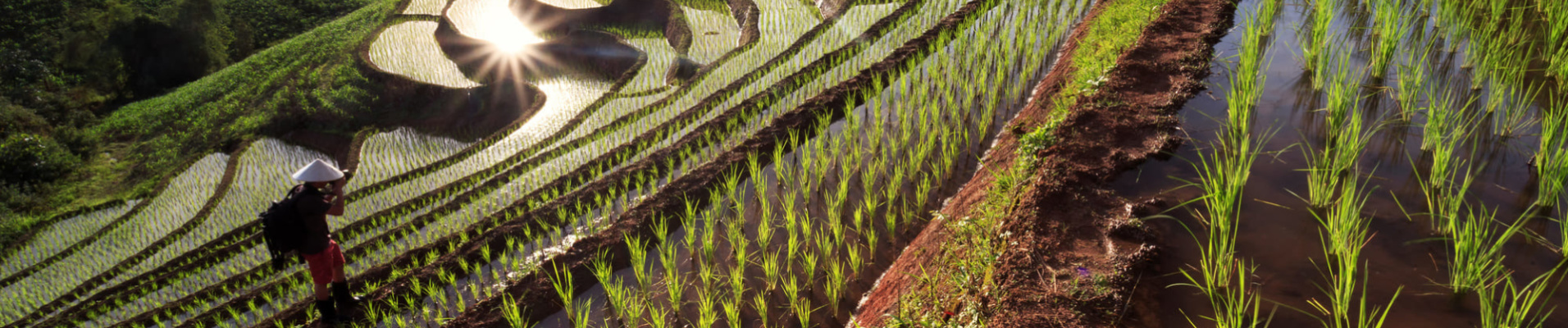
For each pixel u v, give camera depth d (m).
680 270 6.47
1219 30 9.73
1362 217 5.01
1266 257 4.68
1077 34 11.08
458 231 7.99
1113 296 4.37
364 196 10.64
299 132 17.19
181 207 13.36
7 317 9.98
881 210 7.00
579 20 21.61
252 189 13.90
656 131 10.23
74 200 16.55
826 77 11.45
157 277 8.94
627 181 8.46
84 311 8.52
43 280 11.06
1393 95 7.02
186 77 27.81
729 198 7.69
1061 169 5.95
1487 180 5.36
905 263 5.75
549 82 17.47
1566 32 7.49
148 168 17.50
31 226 14.31
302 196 5.51
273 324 6.36
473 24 22.97
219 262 8.98
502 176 9.63
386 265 7.31
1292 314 4.11
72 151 19.25
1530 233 4.66
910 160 7.51
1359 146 5.79
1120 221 5.16
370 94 17.61
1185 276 4.57
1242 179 5.49
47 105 23.12
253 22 32.12
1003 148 7.55
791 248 6.25
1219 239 4.94
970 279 4.70
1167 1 11.05
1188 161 6.16
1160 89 7.77
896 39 13.16
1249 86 7.17
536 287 6.27
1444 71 7.43
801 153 8.73
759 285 6.05
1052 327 4.11
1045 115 7.84
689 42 17.75
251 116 18.44
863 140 8.73
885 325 4.73
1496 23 7.89
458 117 16.39
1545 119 5.62
